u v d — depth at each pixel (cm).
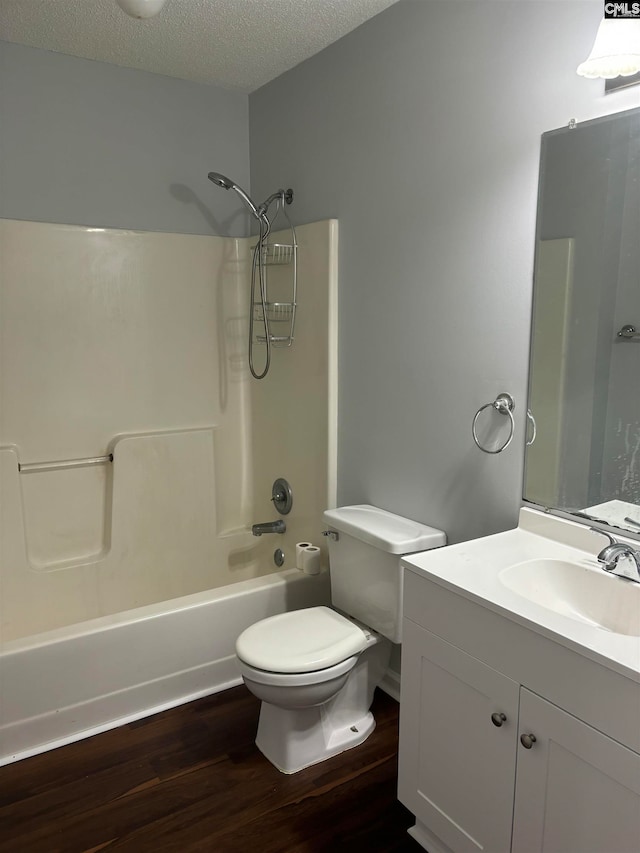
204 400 310
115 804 188
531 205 174
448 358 205
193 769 202
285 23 227
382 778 199
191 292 299
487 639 140
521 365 181
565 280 166
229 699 239
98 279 274
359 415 250
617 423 158
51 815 183
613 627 147
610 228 154
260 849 173
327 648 194
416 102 208
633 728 111
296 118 270
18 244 255
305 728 203
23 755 207
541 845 133
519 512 183
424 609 158
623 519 158
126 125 275
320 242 256
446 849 166
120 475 281
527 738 131
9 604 261
